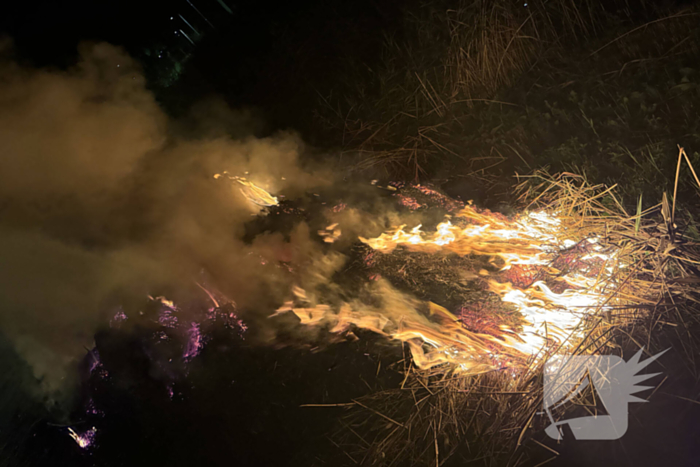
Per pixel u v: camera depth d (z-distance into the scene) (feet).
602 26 16.40
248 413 8.70
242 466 8.04
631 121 13.34
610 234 10.16
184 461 8.27
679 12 14.67
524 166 14.08
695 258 8.95
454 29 18.53
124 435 8.80
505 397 7.89
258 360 9.43
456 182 14.92
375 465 7.60
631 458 6.97
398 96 18.70
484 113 16.46
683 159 11.73
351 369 9.06
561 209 11.76
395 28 20.83
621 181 12.10
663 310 8.38
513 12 17.79
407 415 8.11
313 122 19.54
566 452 7.20
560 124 14.47
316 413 8.52
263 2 25.44
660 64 14.19
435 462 7.45
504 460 7.30
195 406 8.93
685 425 7.11
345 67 20.79
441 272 10.77
